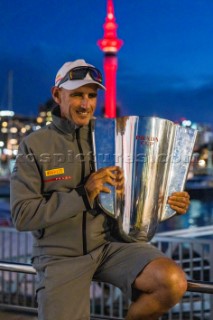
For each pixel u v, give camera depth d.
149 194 3.16
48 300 3.17
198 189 74.94
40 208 3.05
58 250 3.21
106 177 3.07
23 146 3.18
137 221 3.16
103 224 3.25
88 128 3.28
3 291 7.26
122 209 3.15
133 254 3.17
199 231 9.93
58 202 3.06
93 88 3.25
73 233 3.19
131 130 3.21
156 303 3.00
